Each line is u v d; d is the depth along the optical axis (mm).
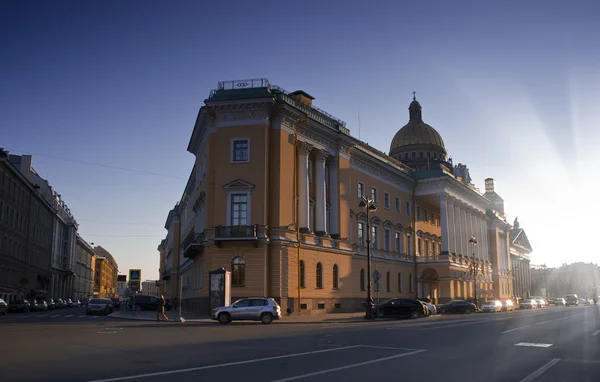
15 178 67562
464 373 11602
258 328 26141
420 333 22484
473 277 71062
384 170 57688
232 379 10555
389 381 10523
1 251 62375
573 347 16906
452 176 65750
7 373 11188
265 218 39219
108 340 18625
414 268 63156
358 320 35750
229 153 40281
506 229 98688
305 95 46594
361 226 52375
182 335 21031
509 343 18094
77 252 129125
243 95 40125
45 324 29312
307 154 43344
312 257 42969
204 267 40219
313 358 13812
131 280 41344
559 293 198125
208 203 40250
